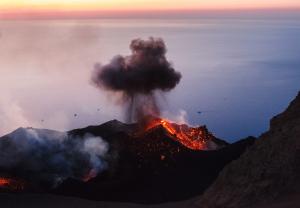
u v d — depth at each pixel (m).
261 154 44.41
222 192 44.44
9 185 69.19
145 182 68.12
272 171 41.53
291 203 35.59
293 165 40.75
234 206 41.41
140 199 61.84
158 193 63.34
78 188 68.06
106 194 64.31
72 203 50.56
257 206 38.47
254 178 42.44
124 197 63.06
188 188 65.00
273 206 36.22
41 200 52.06
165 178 68.94
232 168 45.97
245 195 41.53
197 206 45.38
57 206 49.47
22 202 51.44
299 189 38.59
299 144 42.09
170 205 47.62
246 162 45.03
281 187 39.69
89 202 50.97
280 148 43.12
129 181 69.19
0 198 52.69
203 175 69.94
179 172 71.19
